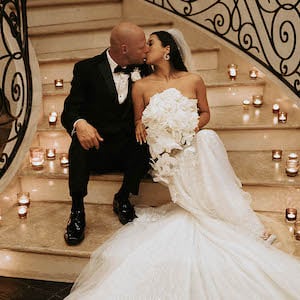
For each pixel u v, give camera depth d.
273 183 2.89
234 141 3.36
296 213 2.82
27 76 3.13
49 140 3.45
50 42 4.17
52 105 3.66
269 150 3.38
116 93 2.80
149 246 2.44
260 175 2.98
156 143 2.62
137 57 2.70
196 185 2.58
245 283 2.22
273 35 3.13
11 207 3.16
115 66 2.78
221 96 3.75
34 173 3.14
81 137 2.62
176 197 2.65
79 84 2.79
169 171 2.62
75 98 2.79
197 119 2.64
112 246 2.51
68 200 3.19
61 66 3.90
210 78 3.84
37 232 2.82
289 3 2.94
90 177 3.07
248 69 4.02
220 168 2.55
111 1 4.55
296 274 2.23
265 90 3.76
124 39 2.66
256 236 2.51
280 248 2.56
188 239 2.50
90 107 2.86
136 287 2.24
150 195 3.06
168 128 2.61
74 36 4.19
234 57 4.08
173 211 2.77
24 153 3.19
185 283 2.24
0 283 2.69
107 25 4.27
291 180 2.89
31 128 3.25
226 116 3.54
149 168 2.92
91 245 2.66
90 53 4.08
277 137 3.33
